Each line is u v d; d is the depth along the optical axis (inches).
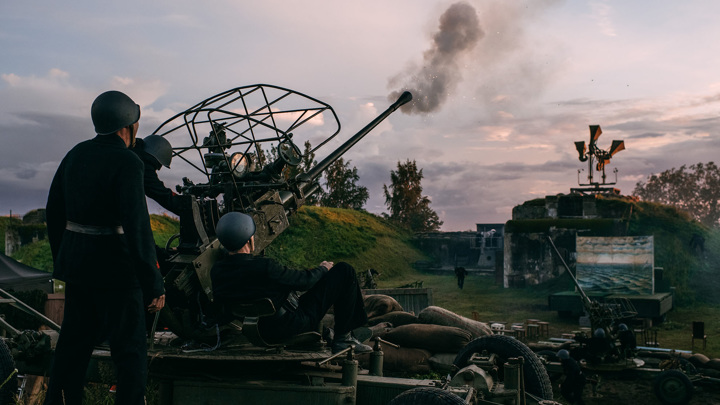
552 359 439.8
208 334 154.1
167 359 152.9
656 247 1120.2
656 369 458.9
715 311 935.0
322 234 1588.3
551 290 1117.1
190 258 150.9
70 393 134.6
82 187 128.0
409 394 134.0
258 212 159.8
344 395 141.7
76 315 134.0
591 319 472.4
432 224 2413.9
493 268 1681.8
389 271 1542.8
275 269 145.4
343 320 162.7
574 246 1149.1
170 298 155.7
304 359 148.6
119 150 129.1
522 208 1290.6
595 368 457.4
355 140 197.2
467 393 150.3
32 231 1261.1
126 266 130.4
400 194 2354.8
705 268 1084.5
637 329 740.0
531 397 180.7
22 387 201.2
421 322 320.8
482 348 195.0
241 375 154.6
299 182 174.2
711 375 448.1
